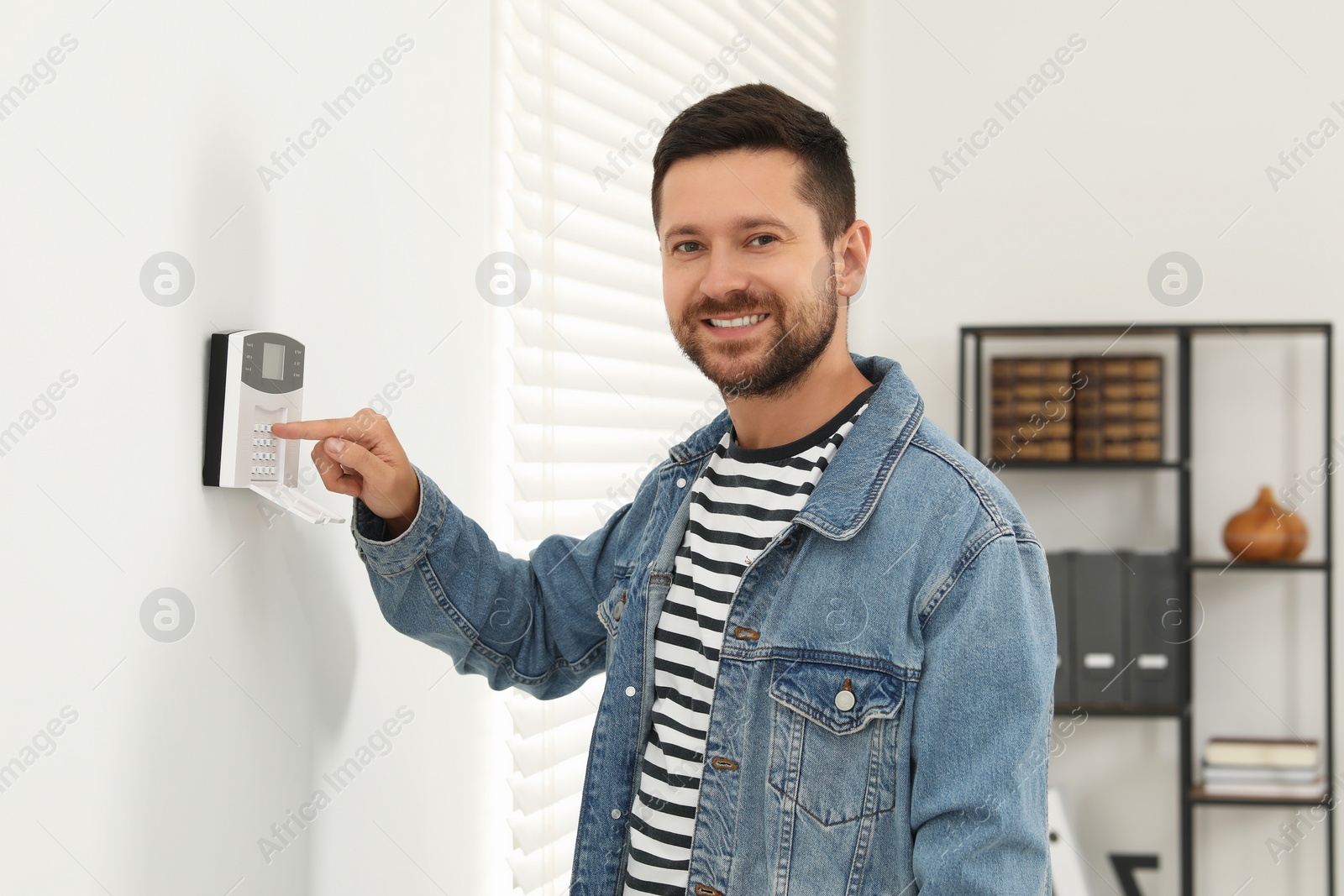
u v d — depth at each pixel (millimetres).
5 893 817
